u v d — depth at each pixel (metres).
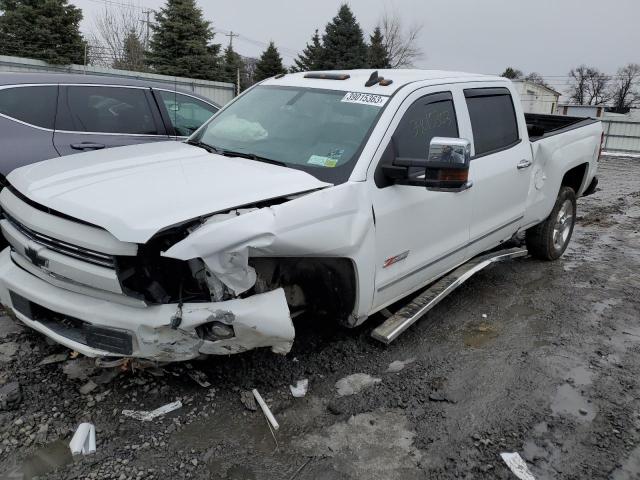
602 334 4.32
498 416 3.14
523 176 4.84
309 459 2.70
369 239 3.22
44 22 29.91
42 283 2.92
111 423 2.84
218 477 2.55
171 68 37.47
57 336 2.90
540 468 2.73
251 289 2.85
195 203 2.67
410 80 3.84
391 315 3.95
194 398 3.08
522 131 4.88
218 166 3.26
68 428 2.78
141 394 3.08
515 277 5.57
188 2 37.97
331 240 2.94
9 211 3.09
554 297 5.06
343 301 3.32
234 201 2.74
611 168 17.69
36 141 4.77
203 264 2.66
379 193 3.30
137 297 2.62
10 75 4.88
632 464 2.80
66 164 3.31
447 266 4.21
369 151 3.31
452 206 3.96
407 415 3.09
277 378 3.33
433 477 2.63
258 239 2.61
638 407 3.31
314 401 3.16
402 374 3.51
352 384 3.35
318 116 3.71
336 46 52.72
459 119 4.08
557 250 6.06
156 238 2.57
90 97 5.27
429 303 4.04
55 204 2.71
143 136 5.58
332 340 3.82
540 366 3.75
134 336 2.66
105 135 5.27
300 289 3.32
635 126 24.94
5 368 3.24
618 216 9.16
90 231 2.58
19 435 2.72
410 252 3.67
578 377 3.63
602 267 6.07
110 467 2.55
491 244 4.76
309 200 2.89
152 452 2.67
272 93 4.18
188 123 6.19
